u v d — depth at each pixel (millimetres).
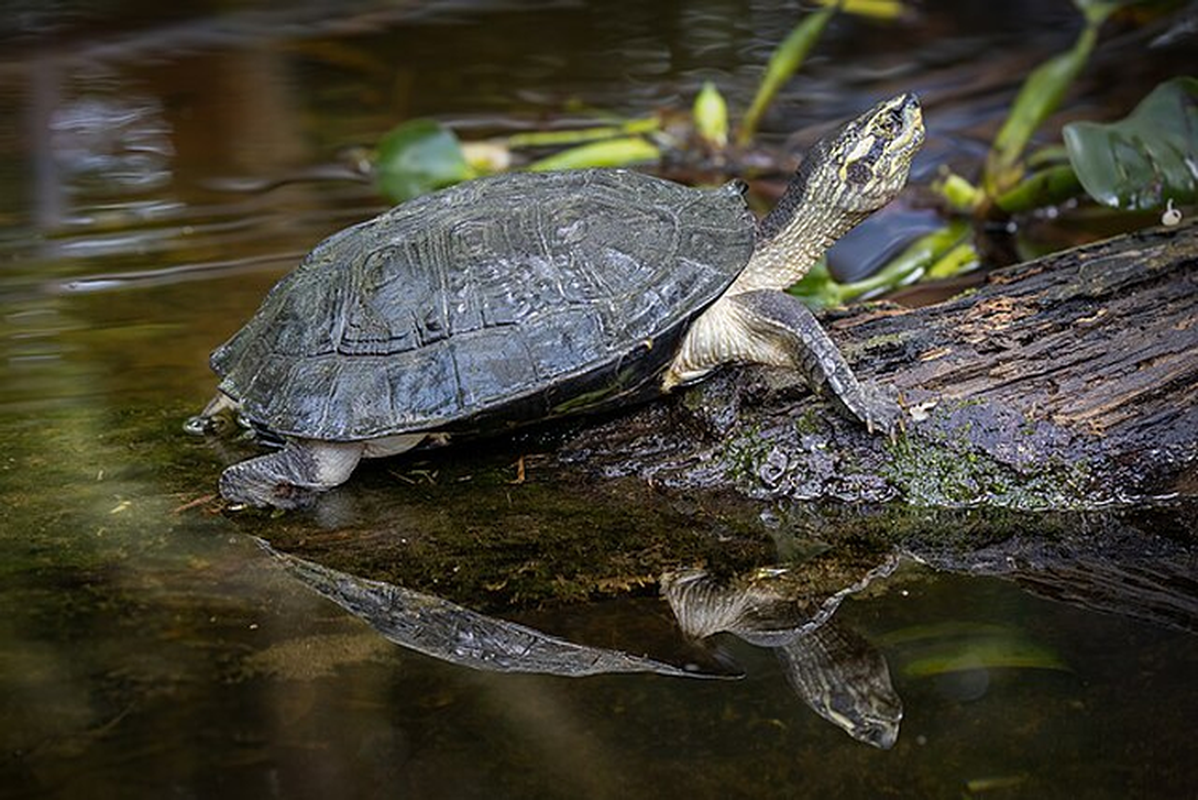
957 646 5617
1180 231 8023
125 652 5453
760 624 5836
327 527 6465
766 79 13336
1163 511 6770
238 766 4730
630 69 16531
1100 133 10000
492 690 5262
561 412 6637
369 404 6320
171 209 11805
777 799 4629
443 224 6738
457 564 6211
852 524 6684
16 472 6902
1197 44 16359
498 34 18156
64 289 9836
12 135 13703
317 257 6988
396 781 4668
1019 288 7727
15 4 18359
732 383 7039
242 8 18750
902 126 7211
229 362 6855
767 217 7426
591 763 4801
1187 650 5566
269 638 5586
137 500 6648
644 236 6668
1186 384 6930
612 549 6375
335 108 15055
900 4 19266
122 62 16359
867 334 7391
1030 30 17797
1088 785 4695
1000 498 6770
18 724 4961
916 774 4758
